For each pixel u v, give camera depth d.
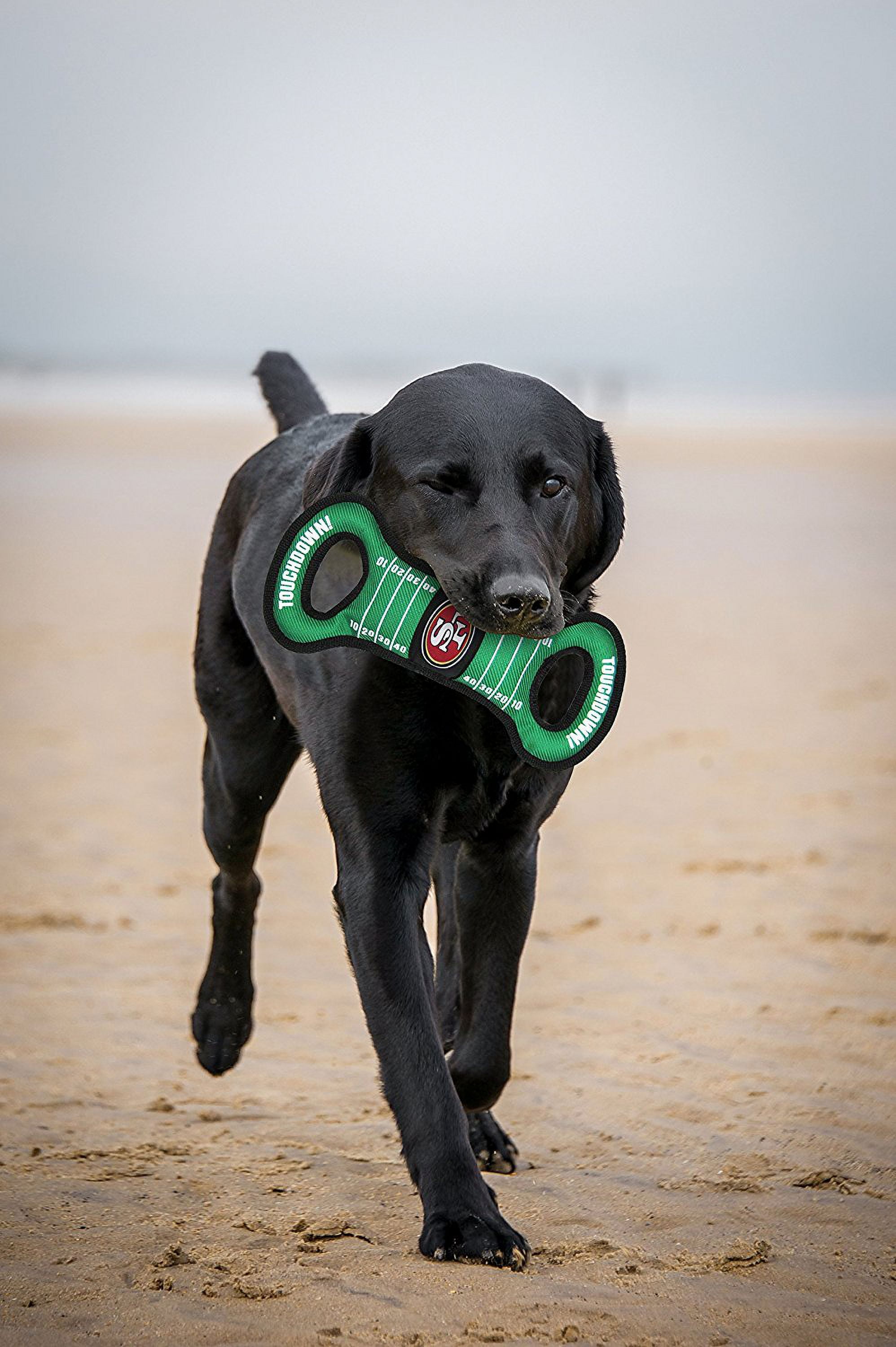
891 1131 4.75
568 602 4.51
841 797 9.32
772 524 25.50
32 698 12.45
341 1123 4.89
